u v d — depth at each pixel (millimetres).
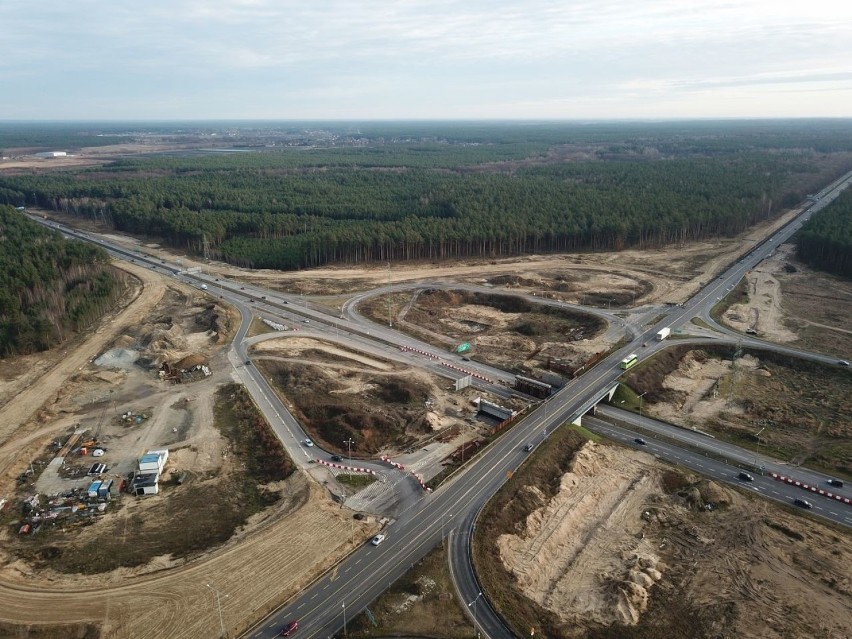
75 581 76312
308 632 68062
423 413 120812
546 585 80125
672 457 110562
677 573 82250
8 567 79188
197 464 104750
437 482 96750
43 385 133125
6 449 108125
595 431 119688
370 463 103625
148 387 133250
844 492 99250
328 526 85938
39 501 93812
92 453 107312
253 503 93625
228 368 142875
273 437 111125
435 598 72938
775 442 115875
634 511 95812
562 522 91688
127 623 69312
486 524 86500
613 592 77625
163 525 88188
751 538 88750
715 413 128125
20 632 68125
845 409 127125
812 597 77438
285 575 76562
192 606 71812
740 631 72125
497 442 109062
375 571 77562
